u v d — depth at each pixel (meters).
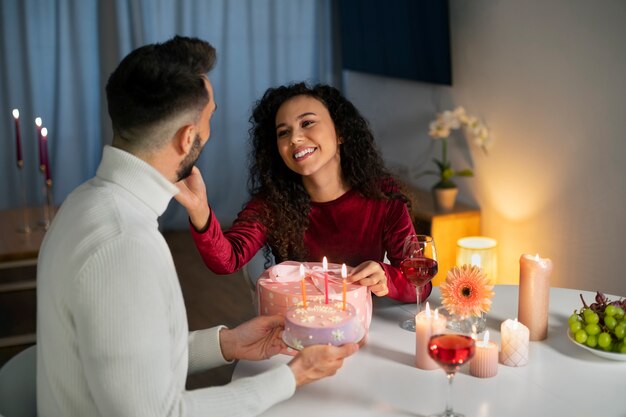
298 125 2.10
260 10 5.25
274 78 5.37
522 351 1.70
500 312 2.02
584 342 1.77
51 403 1.39
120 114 1.38
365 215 2.22
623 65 3.12
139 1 4.96
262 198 2.25
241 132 5.39
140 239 1.31
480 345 1.67
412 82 4.48
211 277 4.43
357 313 1.80
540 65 3.54
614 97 3.18
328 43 5.40
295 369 1.48
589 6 3.25
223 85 5.30
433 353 1.40
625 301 1.79
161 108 1.37
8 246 3.34
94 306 1.27
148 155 1.41
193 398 1.37
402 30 4.40
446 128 3.88
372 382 1.64
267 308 1.80
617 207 3.24
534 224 3.70
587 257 3.43
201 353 1.69
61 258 1.32
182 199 1.89
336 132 2.18
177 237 5.22
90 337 1.27
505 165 3.84
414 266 1.87
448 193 3.95
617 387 1.62
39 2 4.87
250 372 1.70
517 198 3.78
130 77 1.37
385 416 1.50
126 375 1.27
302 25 5.34
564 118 3.45
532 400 1.56
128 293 1.27
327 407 1.53
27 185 5.05
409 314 2.03
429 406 1.53
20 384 1.57
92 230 1.31
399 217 2.21
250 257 2.18
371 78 4.93
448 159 4.23
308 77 5.42
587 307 1.80
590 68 3.28
